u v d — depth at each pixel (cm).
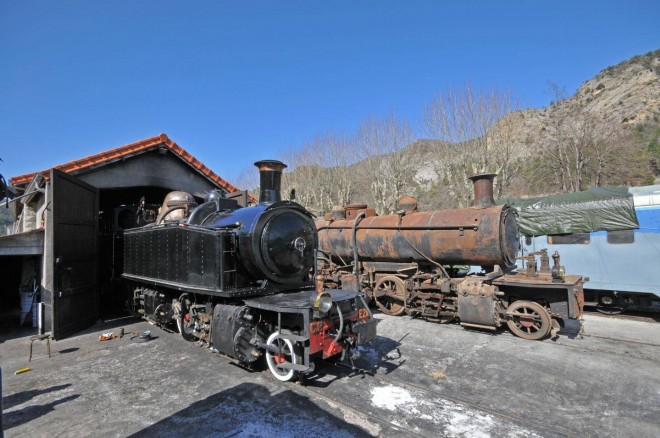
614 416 435
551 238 1030
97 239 955
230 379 545
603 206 946
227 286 598
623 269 916
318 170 3066
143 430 412
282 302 541
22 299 948
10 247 838
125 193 1305
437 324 875
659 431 402
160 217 897
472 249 820
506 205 841
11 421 436
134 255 896
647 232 888
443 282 845
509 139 1861
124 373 577
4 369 610
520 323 769
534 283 732
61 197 805
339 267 1108
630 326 841
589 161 2409
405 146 2422
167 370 586
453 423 420
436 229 877
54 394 506
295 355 518
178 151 1155
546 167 2708
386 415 438
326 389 509
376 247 994
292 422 423
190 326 693
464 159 1919
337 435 396
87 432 409
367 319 586
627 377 546
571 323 879
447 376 558
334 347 520
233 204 789
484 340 742
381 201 2531
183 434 402
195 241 652
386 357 643
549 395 491
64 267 803
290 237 634
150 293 823
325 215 1203
